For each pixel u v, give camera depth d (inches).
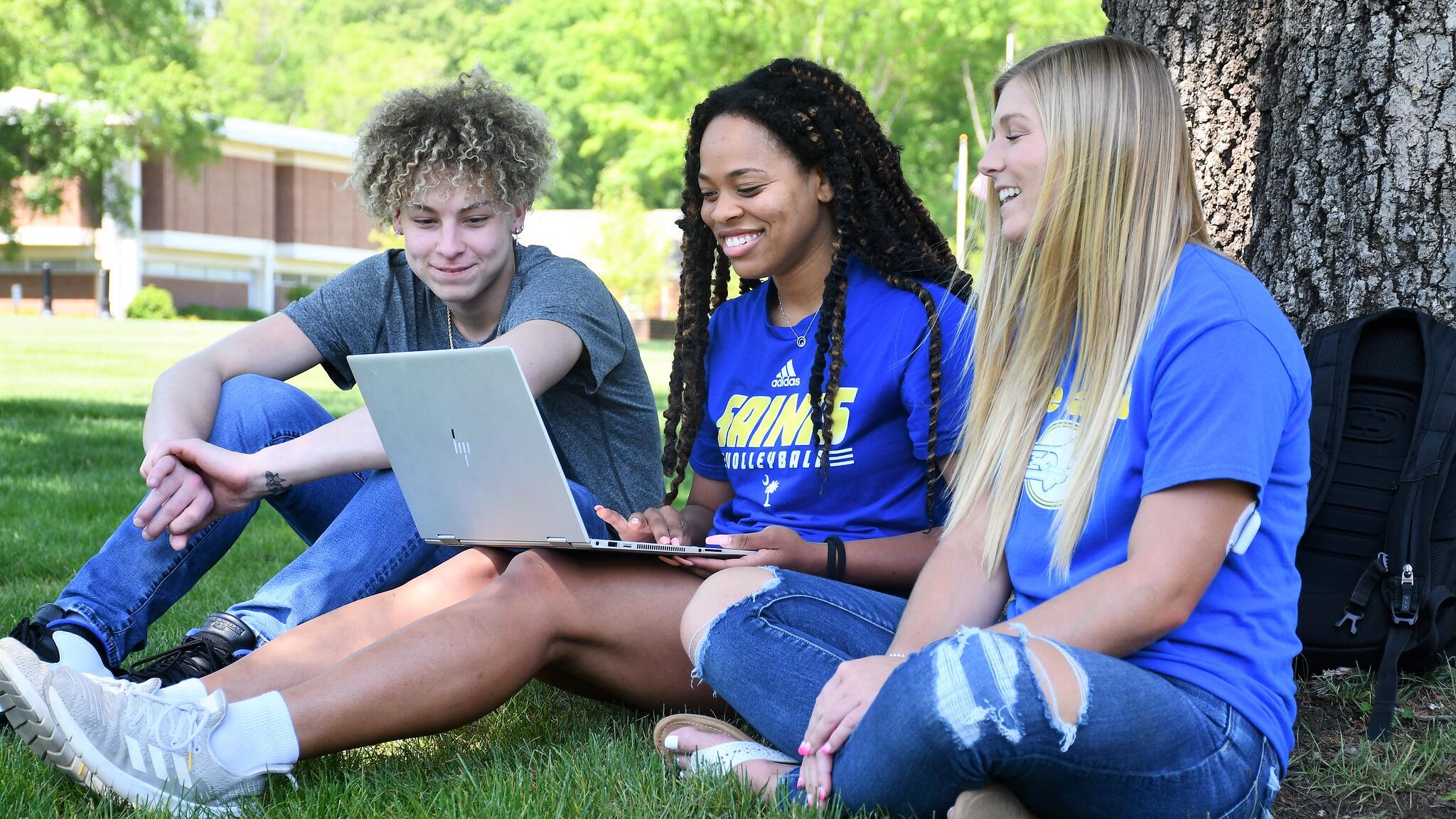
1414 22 110.3
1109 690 65.7
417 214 110.2
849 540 97.1
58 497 239.0
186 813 76.9
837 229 98.7
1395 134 111.4
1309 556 101.3
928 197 1119.0
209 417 108.3
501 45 1736.0
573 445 114.3
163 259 1489.9
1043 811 70.7
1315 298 116.0
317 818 77.2
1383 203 112.2
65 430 348.2
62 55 1184.2
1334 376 103.2
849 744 72.4
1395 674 93.0
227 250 1514.5
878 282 99.0
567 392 113.0
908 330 96.1
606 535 101.3
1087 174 79.2
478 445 87.4
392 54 2075.5
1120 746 65.9
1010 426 83.3
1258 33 123.9
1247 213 125.8
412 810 79.7
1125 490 76.1
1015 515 82.8
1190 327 74.7
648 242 1300.4
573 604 87.3
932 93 1075.9
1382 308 112.5
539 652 85.9
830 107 98.4
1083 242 79.3
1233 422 71.7
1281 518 75.7
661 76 1048.2
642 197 1437.0
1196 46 127.6
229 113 1903.3
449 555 105.3
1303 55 116.4
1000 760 65.6
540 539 88.0
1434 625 95.5
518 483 86.2
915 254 99.7
